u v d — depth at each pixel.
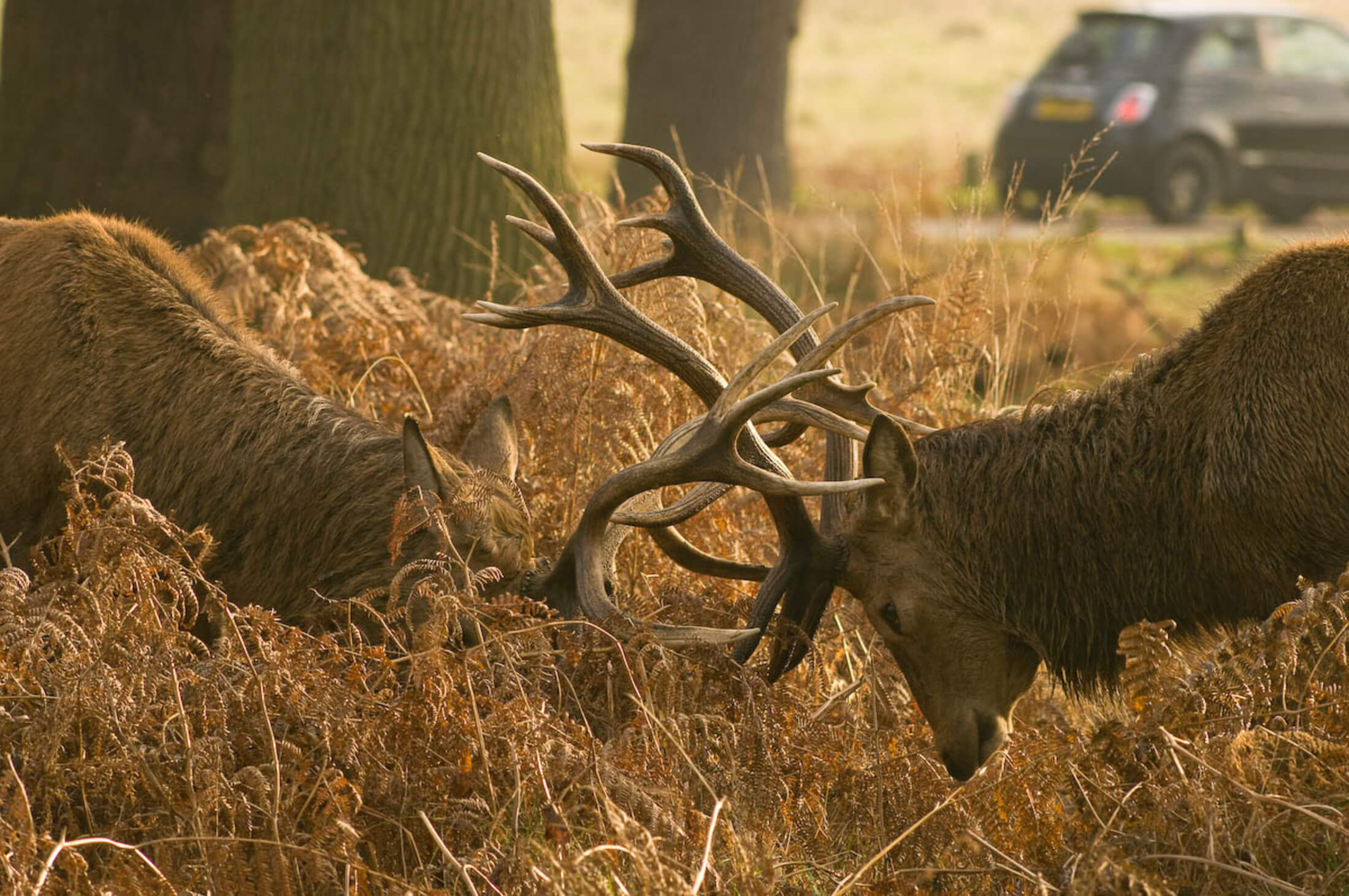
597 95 72.19
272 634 7.14
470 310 14.05
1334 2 138.00
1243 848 6.54
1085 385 12.24
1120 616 8.87
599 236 12.16
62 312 9.30
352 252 15.39
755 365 7.93
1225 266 29.88
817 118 69.00
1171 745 6.64
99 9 21.16
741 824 7.07
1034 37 113.75
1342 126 39.50
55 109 21.36
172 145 21.38
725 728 7.58
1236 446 8.45
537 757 6.84
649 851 5.93
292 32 15.47
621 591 8.80
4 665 6.68
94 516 7.82
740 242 16.56
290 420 9.11
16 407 9.27
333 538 8.64
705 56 27.20
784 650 8.50
